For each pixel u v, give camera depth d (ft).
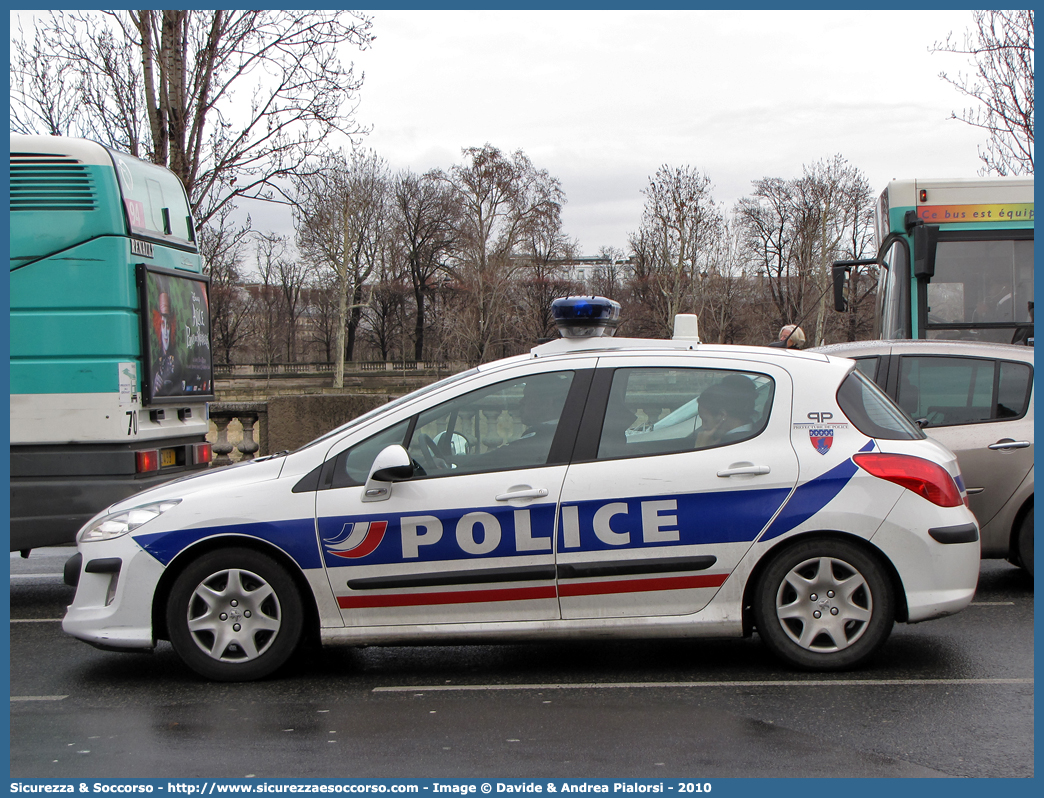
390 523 17.25
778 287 213.05
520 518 17.16
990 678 16.89
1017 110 56.80
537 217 244.01
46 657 19.77
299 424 42.29
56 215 24.80
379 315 290.15
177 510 17.61
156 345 26.20
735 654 18.88
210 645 17.62
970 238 37.88
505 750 13.82
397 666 18.61
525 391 17.88
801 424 17.49
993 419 24.12
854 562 16.99
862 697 15.94
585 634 17.19
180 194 29.27
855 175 200.03
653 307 220.64
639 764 13.21
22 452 24.57
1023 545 23.52
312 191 54.95
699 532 17.07
